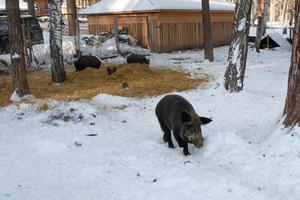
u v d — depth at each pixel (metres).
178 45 14.67
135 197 3.15
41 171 3.82
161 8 13.51
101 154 4.09
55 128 5.10
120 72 8.27
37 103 6.21
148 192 3.20
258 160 3.55
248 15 6.06
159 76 8.28
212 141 3.98
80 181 3.54
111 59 11.55
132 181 3.43
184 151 4.00
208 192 3.08
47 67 10.30
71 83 7.84
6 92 6.96
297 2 3.73
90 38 13.37
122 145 4.41
